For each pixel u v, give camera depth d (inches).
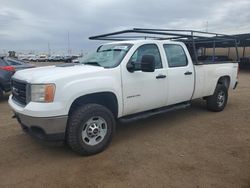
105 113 161.9
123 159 152.6
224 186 122.6
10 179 131.3
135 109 182.7
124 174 134.6
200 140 183.2
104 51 198.7
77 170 139.9
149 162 148.2
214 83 249.0
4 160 153.3
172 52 207.9
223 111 267.9
